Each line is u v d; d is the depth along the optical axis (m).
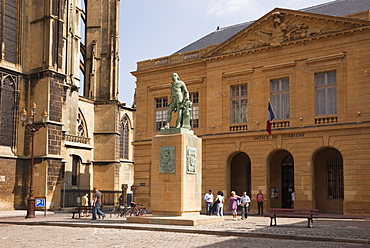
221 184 37.78
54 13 44.59
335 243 15.84
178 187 22.17
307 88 34.47
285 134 34.91
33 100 43.75
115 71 64.25
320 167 35.69
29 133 43.22
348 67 32.72
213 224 22.39
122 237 17.47
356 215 30.88
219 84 39.00
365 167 31.17
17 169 42.16
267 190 35.41
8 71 42.28
